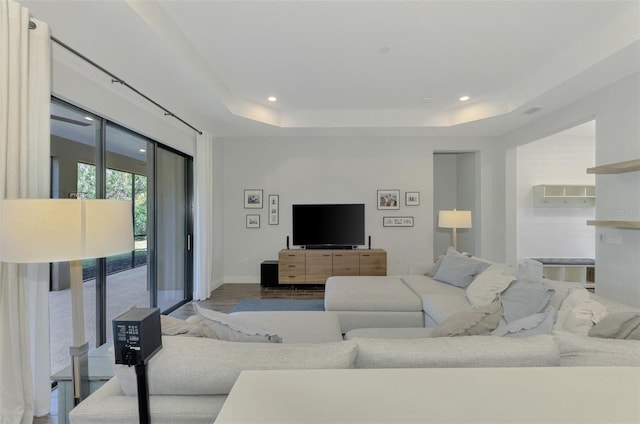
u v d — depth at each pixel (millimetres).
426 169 5418
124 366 1078
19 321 1659
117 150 3090
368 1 2195
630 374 856
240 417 670
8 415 1609
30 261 1164
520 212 5465
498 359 1069
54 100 2332
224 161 5426
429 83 3654
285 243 5426
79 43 2240
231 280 5430
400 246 5441
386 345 1107
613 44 2471
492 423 648
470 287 2680
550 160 5469
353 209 5270
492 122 4473
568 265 4977
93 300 2885
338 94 4012
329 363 1011
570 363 1091
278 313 2555
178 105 3619
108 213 1326
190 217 4586
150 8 2080
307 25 2477
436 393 765
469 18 2393
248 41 2701
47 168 1768
